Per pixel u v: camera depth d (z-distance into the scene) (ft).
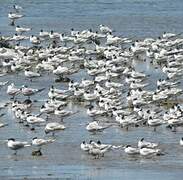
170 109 250.57
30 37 367.25
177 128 244.22
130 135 236.63
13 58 325.83
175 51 339.16
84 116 256.52
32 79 304.30
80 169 207.31
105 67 309.22
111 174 203.72
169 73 301.84
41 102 272.31
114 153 220.84
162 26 428.97
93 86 283.38
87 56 339.16
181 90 272.92
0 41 366.02
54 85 295.48
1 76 306.96
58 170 206.80
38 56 331.16
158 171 206.28
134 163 212.43
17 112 249.55
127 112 248.52
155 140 231.91
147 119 246.06
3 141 231.30
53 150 223.30
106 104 257.14
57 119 251.80
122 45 367.25
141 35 400.67
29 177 200.85
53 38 372.58
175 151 222.48
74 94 272.92
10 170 206.69
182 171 206.08
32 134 237.66
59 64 319.27
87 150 217.97
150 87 292.20
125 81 296.51
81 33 374.63
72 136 235.81
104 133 238.48
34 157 217.56
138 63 334.44
